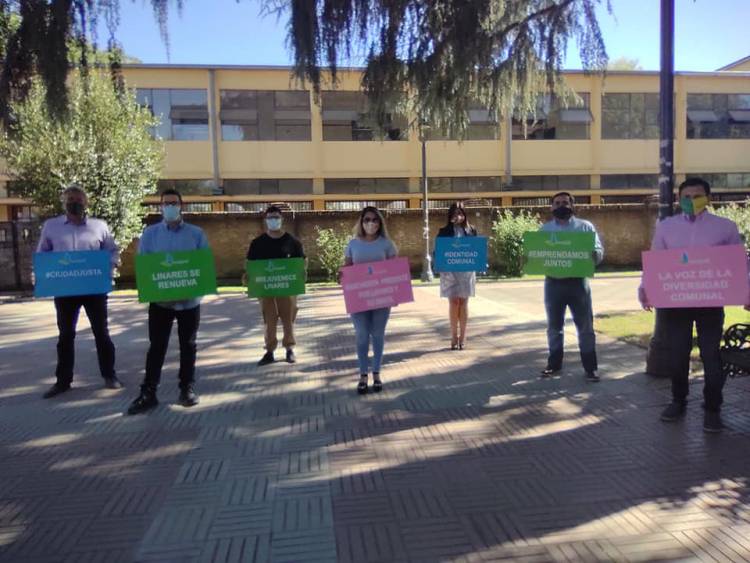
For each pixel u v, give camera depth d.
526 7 8.18
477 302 13.12
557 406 5.45
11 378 7.05
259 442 4.76
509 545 3.18
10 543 3.31
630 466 4.12
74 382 6.79
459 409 5.45
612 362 6.97
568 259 6.08
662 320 6.21
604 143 29.45
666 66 6.00
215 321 11.28
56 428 5.20
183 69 26.56
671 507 3.55
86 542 3.30
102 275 6.15
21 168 16.84
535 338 8.63
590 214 21.70
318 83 6.66
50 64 5.91
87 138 16.88
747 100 30.80
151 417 5.44
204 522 3.50
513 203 29.11
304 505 3.68
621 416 5.13
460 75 7.78
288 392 6.16
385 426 5.05
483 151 28.61
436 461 4.29
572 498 3.69
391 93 7.64
